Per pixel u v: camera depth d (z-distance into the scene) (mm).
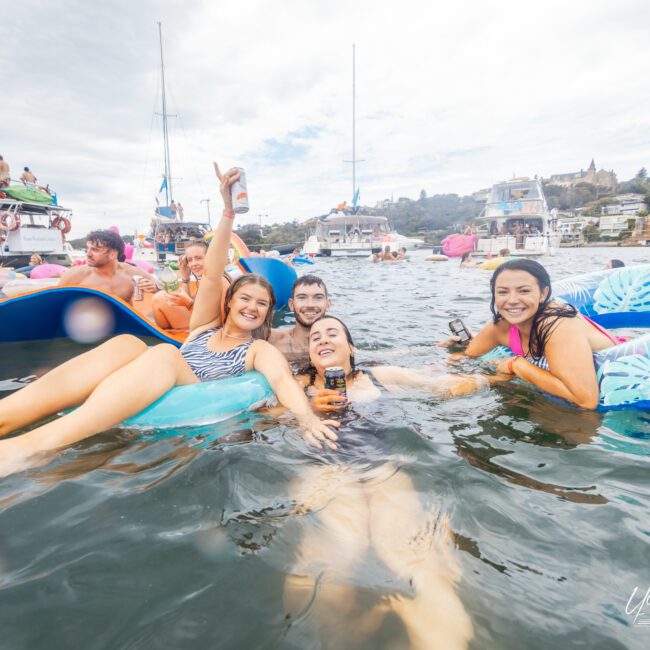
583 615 1235
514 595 1314
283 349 4160
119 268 5570
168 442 2295
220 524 1636
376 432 2416
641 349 2879
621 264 8055
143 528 1604
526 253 27375
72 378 2496
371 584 1366
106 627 1183
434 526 1650
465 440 2363
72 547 1498
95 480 1916
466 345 4422
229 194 3303
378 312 7086
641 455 2180
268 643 1147
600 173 160875
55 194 18922
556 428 2516
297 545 1535
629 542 1532
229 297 3203
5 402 2314
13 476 1951
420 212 165000
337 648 1141
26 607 1240
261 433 2406
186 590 1320
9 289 6516
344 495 1838
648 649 1119
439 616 1244
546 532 1600
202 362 3113
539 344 3070
